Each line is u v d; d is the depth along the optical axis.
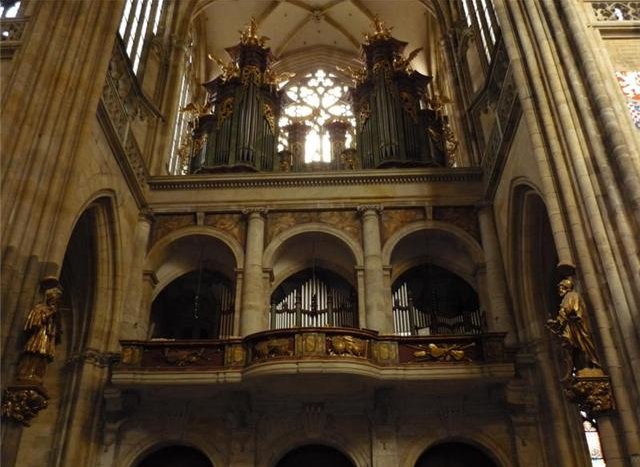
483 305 18.08
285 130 27.70
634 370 9.76
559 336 10.87
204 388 15.75
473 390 16.28
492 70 18.14
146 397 16.36
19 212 11.89
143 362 15.87
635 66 12.94
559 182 12.05
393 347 15.79
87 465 15.31
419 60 30.83
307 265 20.50
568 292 10.91
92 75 14.64
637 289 10.14
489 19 19.67
